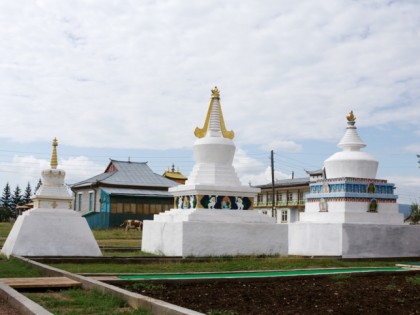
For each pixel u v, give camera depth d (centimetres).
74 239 2333
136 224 5162
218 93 2816
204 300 1191
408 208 4912
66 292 1241
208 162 2680
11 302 1095
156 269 1844
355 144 2905
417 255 2775
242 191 2605
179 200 2716
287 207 7344
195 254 2367
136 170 6500
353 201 2725
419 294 1334
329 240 2608
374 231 2673
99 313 990
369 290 1397
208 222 2422
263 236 2533
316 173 6812
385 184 2844
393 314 1079
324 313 1069
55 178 2408
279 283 1516
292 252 2742
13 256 2116
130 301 1073
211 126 2755
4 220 9200
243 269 1900
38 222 2294
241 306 1127
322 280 1598
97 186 6166
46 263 2011
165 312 936
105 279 1410
